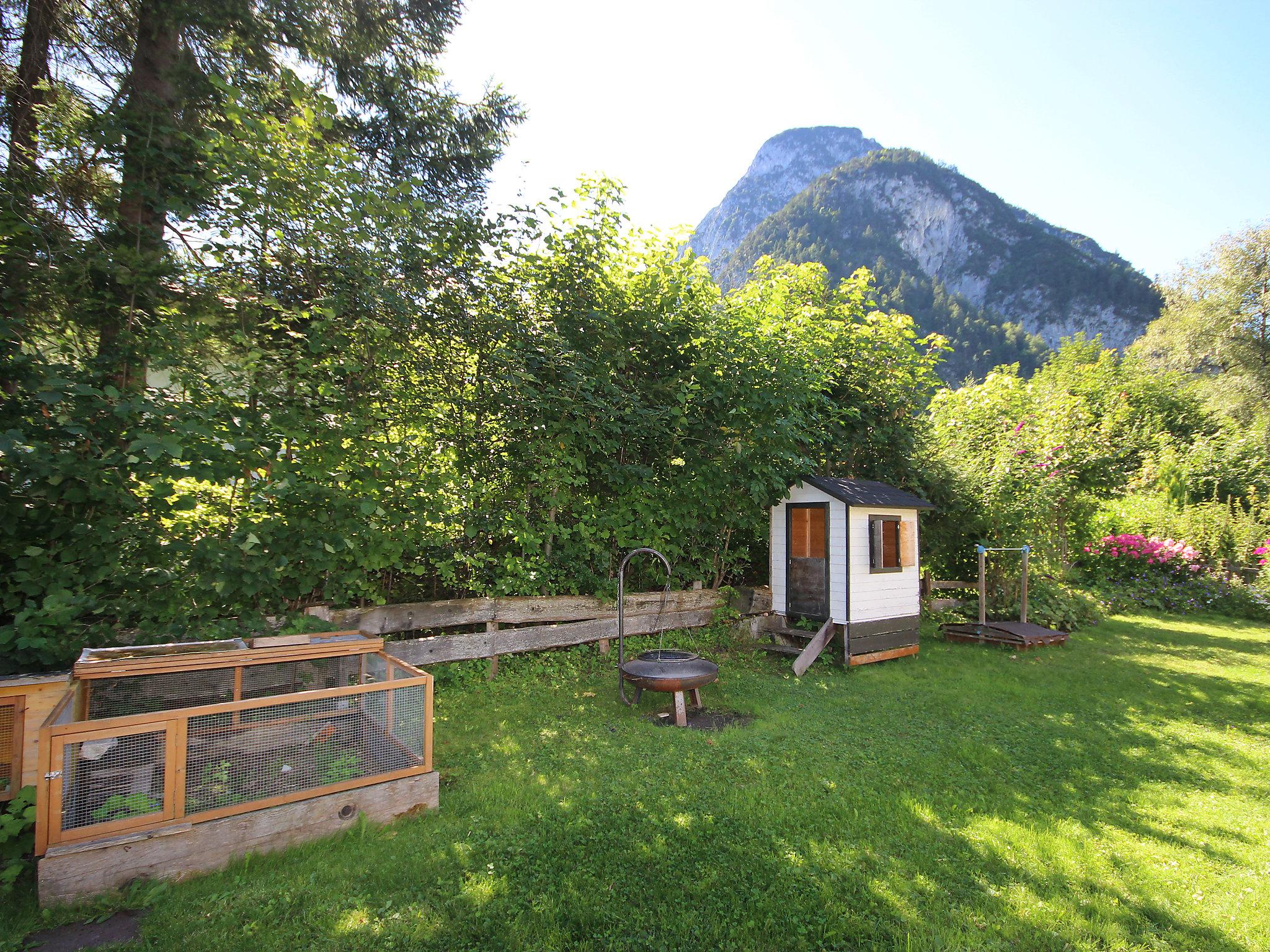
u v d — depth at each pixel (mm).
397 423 5910
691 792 4148
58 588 4219
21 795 3246
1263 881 3213
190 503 4742
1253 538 13461
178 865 3029
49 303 4699
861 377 9836
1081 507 12797
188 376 4742
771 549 8719
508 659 6785
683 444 7574
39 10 5227
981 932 2795
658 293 7348
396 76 7176
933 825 3783
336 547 5266
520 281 6727
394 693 3799
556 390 6398
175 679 3988
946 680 7184
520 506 6793
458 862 3285
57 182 4926
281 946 2631
